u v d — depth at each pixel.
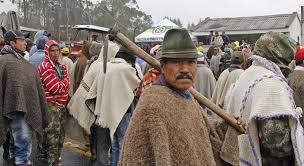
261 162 2.81
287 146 2.72
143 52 2.53
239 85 2.98
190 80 2.21
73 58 10.76
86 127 5.42
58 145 5.71
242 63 6.58
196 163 2.12
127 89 5.10
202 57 7.59
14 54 5.30
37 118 5.30
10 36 5.29
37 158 6.07
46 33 7.35
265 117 2.67
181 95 2.25
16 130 5.28
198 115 2.30
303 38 23.53
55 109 5.55
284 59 3.00
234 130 2.78
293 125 2.68
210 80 7.49
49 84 5.48
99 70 5.34
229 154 2.73
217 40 17.81
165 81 2.24
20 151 5.34
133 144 2.09
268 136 2.69
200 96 2.66
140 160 2.07
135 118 2.12
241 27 33.22
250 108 2.82
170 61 2.20
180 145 2.09
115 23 2.66
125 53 5.32
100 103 5.21
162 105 2.11
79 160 6.33
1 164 6.03
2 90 5.18
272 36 3.01
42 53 6.60
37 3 23.61
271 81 2.76
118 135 5.21
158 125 2.06
